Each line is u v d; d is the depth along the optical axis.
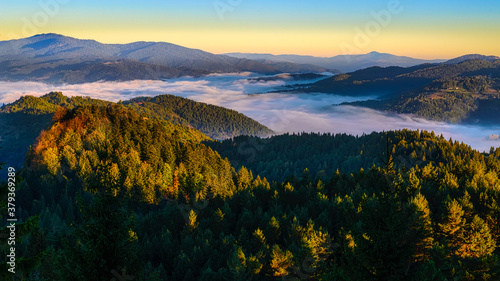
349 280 23.06
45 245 57.66
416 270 23.05
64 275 20.03
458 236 58.34
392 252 22.41
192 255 66.12
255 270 58.94
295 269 56.16
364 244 22.91
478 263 43.97
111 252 20.67
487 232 55.53
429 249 47.59
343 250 26.50
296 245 65.94
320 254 56.28
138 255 21.58
